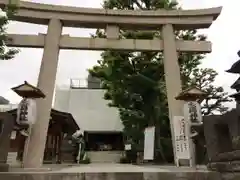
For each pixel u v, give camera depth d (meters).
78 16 12.88
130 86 17.72
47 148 17.58
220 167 5.42
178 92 12.22
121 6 17.48
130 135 20.34
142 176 6.29
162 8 17.05
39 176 6.44
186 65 18.77
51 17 12.70
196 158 9.95
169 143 17.89
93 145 32.94
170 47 12.92
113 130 30.67
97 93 32.72
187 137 10.70
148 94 17.86
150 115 17.98
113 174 6.75
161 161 17.70
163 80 18.14
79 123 30.61
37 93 10.33
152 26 13.61
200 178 5.71
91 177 6.31
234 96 7.25
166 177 6.02
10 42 12.05
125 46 12.84
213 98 21.78
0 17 7.62
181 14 13.28
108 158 25.83
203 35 17.86
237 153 5.01
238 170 4.84
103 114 31.58
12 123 8.49
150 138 14.66
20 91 10.16
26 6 12.40
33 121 10.09
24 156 10.25
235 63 7.79
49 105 11.45
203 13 13.27
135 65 18.00
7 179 6.09
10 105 28.27
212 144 6.03
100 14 12.95
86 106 31.95
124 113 19.56
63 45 12.50
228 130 5.97
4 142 8.12
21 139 15.38
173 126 11.44
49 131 17.95
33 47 12.49
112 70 17.62
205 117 6.30
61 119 17.89
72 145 22.05
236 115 5.51
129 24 13.27
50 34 12.42
